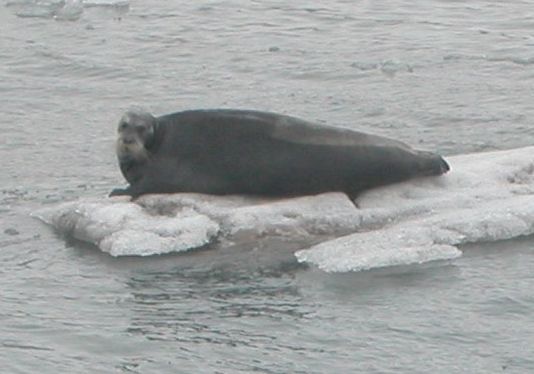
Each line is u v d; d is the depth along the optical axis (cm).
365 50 7119
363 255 4259
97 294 4094
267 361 3634
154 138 4759
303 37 7394
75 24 7656
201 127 4741
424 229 4416
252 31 7506
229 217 4503
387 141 4709
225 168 4681
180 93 6431
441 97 6278
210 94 6400
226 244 4409
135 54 7088
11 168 5325
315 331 3806
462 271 4194
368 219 4522
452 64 6844
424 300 3997
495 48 7138
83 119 6044
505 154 5034
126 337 3794
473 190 4681
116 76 6731
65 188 5062
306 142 4656
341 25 7650
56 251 4441
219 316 3916
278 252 4353
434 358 3641
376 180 4675
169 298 4050
